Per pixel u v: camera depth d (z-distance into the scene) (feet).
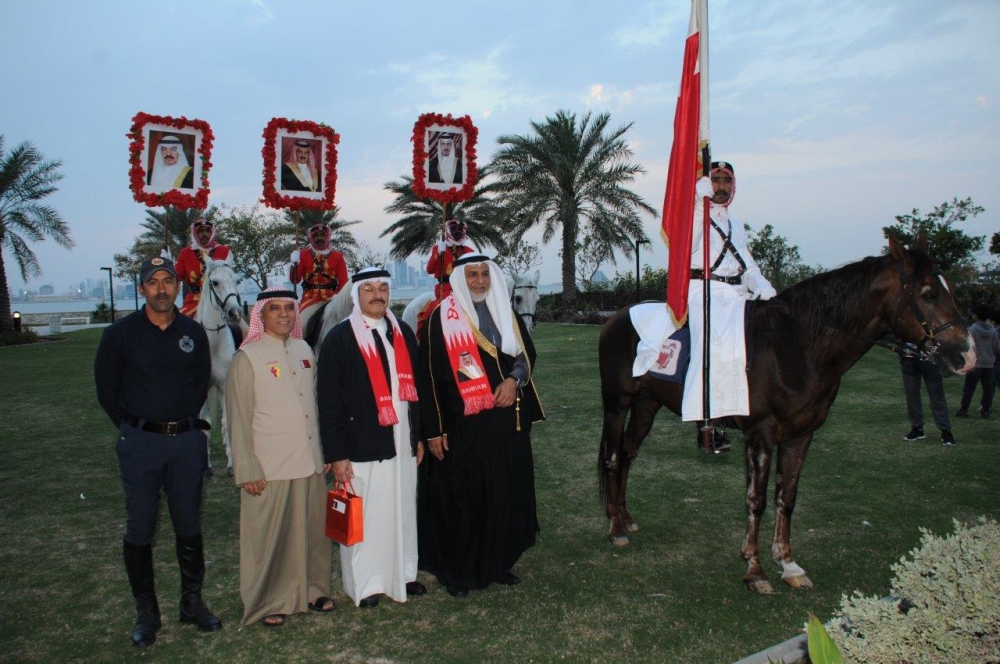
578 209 90.07
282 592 13.32
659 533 17.48
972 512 18.21
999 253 64.08
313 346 22.77
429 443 14.53
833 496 19.70
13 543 17.70
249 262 130.00
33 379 51.34
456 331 14.60
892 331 13.44
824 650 7.54
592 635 12.44
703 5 14.85
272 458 12.98
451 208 89.92
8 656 12.09
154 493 12.43
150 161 23.95
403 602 14.05
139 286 12.12
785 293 14.62
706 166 14.78
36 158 87.71
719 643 12.02
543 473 23.15
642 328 16.06
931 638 9.02
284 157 24.54
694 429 28.66
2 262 94.12
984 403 29.22
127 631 13.00
